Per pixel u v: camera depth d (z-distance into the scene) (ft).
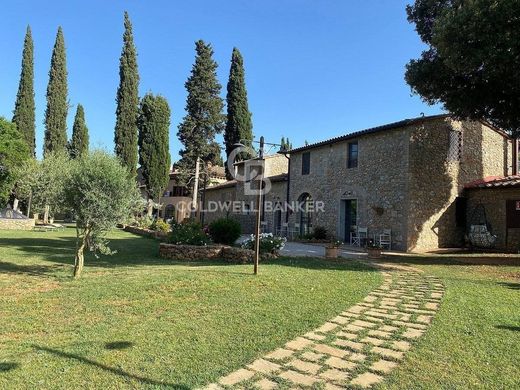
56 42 123.13
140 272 29.58
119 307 19.54
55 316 18.06
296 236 70.69
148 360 12.98
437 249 53.36
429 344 14.49
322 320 17.57
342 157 64.85
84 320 17.46
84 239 27.73
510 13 30.78
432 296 22.29
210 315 18.16
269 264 34.96
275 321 17.30
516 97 39.27
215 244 45.03
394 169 54.60
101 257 41.11
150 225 80.59
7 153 94.53
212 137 101.65
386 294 22.85
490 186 53.52
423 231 53.11
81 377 11.70
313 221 70.74
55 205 29.01
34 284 25.09
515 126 42.52
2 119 98.27
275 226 83.71
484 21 31.68
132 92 106.52
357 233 59.77
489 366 12.59
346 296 22.03
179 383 11.40
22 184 94.73
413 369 12.41
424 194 53.57
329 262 36.94
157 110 105.09
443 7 39.37
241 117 106.42
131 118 106.01
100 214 26.68
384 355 13.57
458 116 43.78
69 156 112.78
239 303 20.24
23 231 80.38
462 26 32.89
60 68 123.03
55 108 121.49
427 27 43.04
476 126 59.47
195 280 25.48
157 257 42.34
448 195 55.88
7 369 12.17
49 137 120.78
